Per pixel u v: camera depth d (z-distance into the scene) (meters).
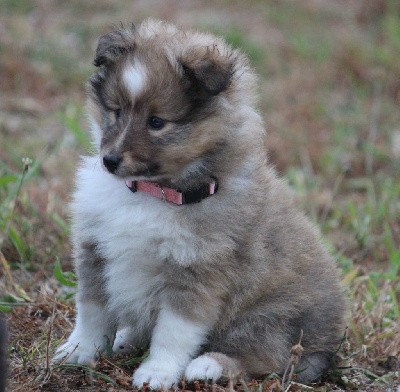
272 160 17.92
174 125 8.94
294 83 21.88
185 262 9.03
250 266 9.30
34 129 18.53
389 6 26.55
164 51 9.05
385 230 14.62
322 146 18.83
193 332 9.18
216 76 8.90
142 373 9.10
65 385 9.09
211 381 9.15
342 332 10.27
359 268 13.10
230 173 9.29
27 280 12.07
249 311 9.51
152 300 9.38
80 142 15.99
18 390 8.81
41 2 25.89
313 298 9.84
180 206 9.14
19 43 22.34
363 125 20.00
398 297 12.88
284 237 9.67
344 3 27.77
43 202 14.52
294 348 9.20
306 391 9.41
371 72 22.41
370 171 17.44
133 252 9.20
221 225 9.12
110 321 9.74
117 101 9.04
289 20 26.16
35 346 9.77
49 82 20.78
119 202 9.29
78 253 9.63
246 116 9.46
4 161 16.19
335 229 15.33
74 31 23.97
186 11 26.14
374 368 10.62
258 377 9.62
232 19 25.77
